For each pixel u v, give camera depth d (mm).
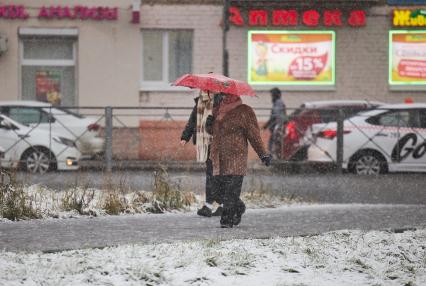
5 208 25750
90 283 14836
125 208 27906
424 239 21266
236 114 23750
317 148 45406
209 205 27031
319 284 15359
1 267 15938
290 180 40594
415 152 44906
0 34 57219
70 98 58594
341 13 58875
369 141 45094
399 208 30047
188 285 14930
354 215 27438
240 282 15281
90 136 46062
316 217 26797
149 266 16078
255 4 57938
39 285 14516
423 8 59188
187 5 58375
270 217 26766
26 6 57375
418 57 59500
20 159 45375
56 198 28328
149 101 58344
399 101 59469
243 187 36531
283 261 17531
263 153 23734
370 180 41219
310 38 59000
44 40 58312
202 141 27156
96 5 57688
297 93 59156
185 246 18922
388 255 18859
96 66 57906
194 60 58531
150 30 58500
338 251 19109
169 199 28953
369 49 59219
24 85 58344
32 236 21531
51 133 45688
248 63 58750
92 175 41531
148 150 46375
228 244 19531
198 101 27578
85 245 19562
